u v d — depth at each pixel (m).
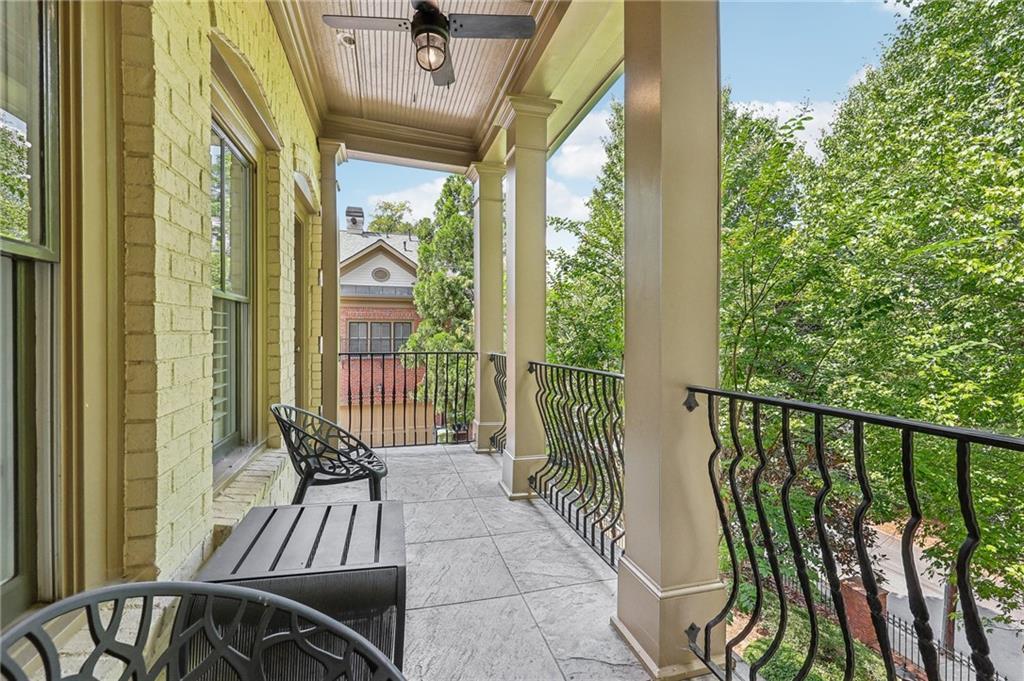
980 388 4.18
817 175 5.73
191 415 1.47
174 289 1.36
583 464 2.88
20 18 0.96
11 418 0.99
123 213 1.21
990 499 4.10
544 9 2.93
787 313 5.54
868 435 4.71
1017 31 4.01
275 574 1.23
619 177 7.48
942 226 4.56
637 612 1.72
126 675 0.72
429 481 3.79
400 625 1.27
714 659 1.66
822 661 4.12
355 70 3.74
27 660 0.93
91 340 1.11
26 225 0.97
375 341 11.70
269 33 2.54
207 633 0.82
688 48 1.67
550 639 1.79
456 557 2.45
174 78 1.36
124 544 1.21
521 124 3.57
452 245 10.77
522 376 3.50
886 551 5.18
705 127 1.68
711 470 1.62
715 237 1.69
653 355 1.67
